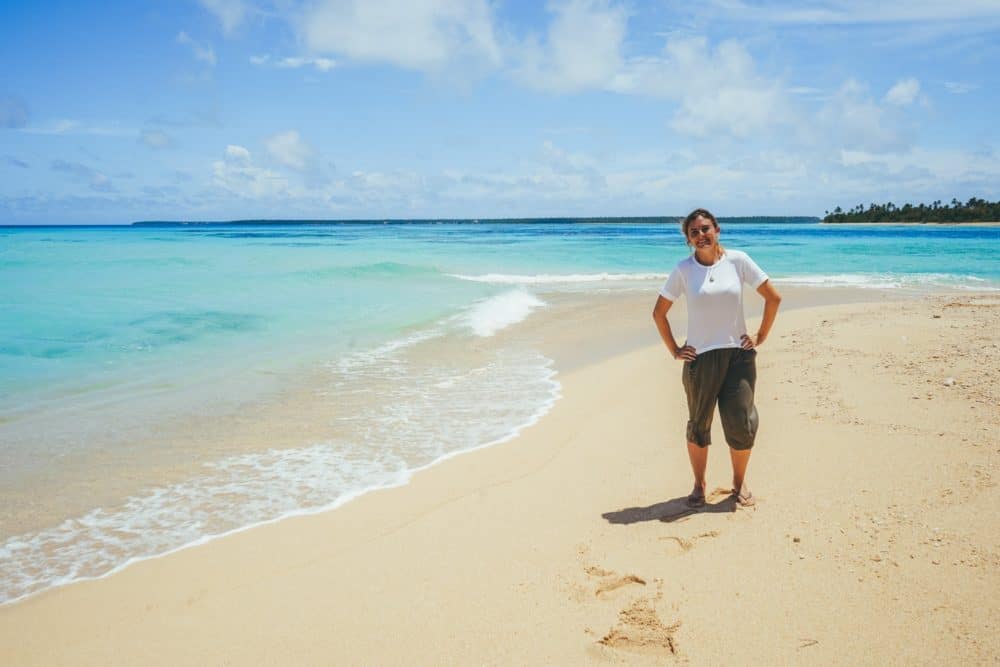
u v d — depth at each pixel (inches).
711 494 181.3
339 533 173.0
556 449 232.2
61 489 203.5
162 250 1342.3
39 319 478.9
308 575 151.6
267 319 508.1
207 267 904.3
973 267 1126.4
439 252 1441.9
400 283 791.1
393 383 331.3
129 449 237.8
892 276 969.5
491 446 238.4
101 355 384.5
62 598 146.8
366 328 484.4
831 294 734.5
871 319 470.9
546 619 127.9
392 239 2447.1
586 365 373.4
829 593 128.5
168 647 127.1
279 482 208.7
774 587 132.2
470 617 130.2
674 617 124.8
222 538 172.7
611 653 116.3
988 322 435.8
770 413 249.8
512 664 114.8
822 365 319.3
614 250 1553.9
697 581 136.8
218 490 202.8
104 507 191.8
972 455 187.8
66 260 979.9
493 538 164.6
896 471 182.4
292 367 364.8
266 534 174.2
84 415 276.2
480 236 2908.5
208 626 133.5
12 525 180.9
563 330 491.2
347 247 1646.2
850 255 1411.2
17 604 144.9
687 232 163.5
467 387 323.3
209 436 251.8
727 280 160.4
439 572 148.8
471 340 449.1
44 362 365.7
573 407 286.2
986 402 236.4
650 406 282.0
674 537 157.4
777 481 185.3
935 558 136.6
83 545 170.6
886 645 112.1
